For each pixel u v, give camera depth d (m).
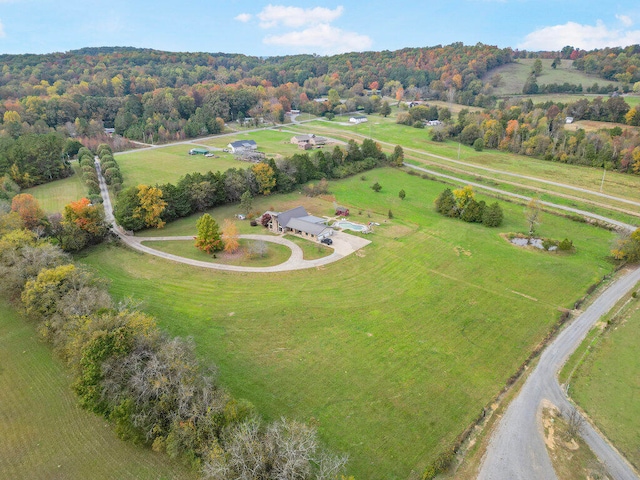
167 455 36.56
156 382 37.22
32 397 43.38
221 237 78.69
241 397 43.91
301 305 60.91
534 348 52.81
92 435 38.91
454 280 68.62
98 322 42.81
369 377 47.47
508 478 36.03
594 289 66.38
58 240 74.69
